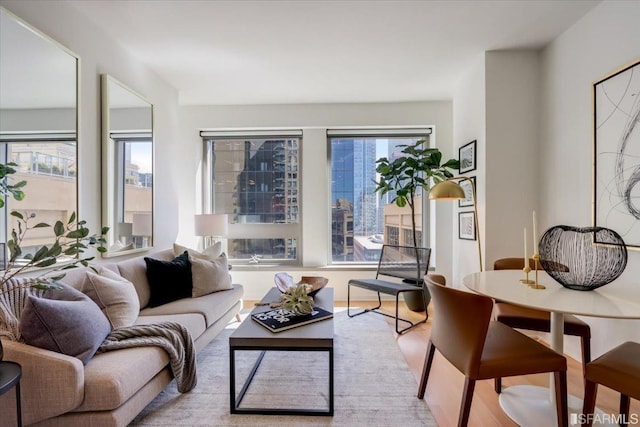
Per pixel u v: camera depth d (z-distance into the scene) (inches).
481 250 109.6
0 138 62.8
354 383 78.9
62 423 53.4
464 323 55.4
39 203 70.8
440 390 75.8
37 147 70.6
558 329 65.1
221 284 110.2
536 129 106.1
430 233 161.0
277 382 79.4
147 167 115.0
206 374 83.4
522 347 57.8
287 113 158.4
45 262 54.5
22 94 67.4
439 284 62.2
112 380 53.4
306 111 158.2
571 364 87.0
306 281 112.9
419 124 156.6
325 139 160.6
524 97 106.3
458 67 119.0
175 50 105.8
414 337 108.8
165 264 99.8
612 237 59.7
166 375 68.6
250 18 88.7
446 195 90.2
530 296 55.2
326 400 71.7
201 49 105.4
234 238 167.9
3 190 63.4
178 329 73.3
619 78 75.1
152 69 119.0
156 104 122.9
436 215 154.3
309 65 117.1
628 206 72.6
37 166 70.5
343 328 117.3
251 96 147.9
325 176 160.6
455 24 91.8
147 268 97.5
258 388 76.6
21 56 67.5
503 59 106.9
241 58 111.7
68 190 79.0
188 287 102.5
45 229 72.0
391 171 137.8
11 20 65.4
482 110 109.0
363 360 91.5
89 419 53.1
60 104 77.0
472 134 116.7
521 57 106.3
